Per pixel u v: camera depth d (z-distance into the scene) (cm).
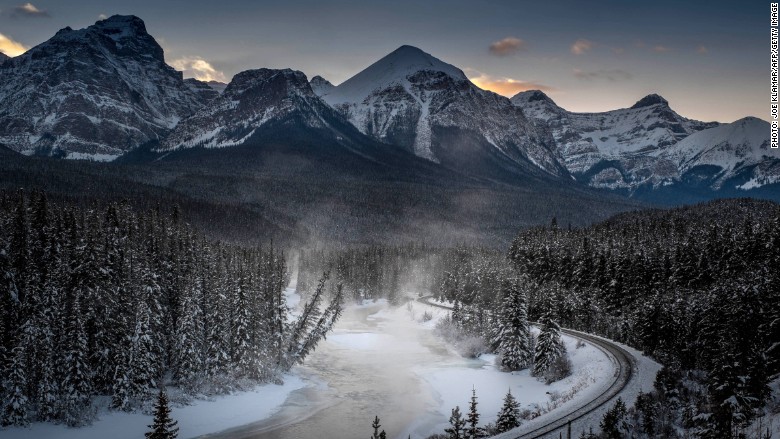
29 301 6206
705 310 7225
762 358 5022
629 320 9144
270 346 7562
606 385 6003
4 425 5375
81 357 5775
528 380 7606
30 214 7462
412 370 8300
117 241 7519
